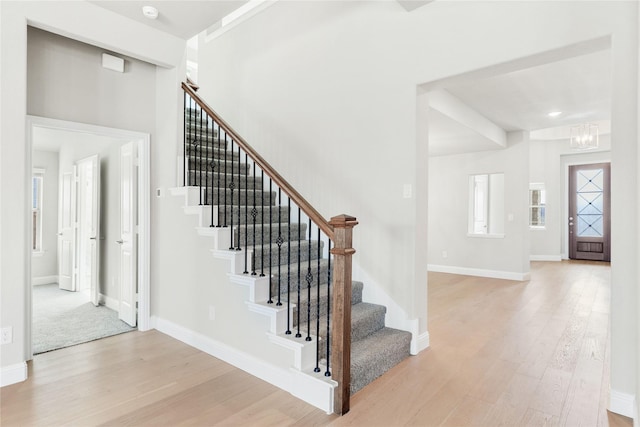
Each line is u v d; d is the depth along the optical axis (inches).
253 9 173.0
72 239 212.8
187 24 128.1
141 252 143.6
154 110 146.1
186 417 84.4
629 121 82.1
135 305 148.5
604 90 165.8
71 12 110.8
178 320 134.6
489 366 110.3
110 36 120.0
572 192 347.6
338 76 138.6
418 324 120.2
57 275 240.1
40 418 83.7
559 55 95.0
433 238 283.6
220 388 98.0
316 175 145.9
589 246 340.2
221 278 116.4
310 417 84.6
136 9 118.6
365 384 98.7
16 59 100.0
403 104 119.7
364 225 130.2
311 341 96.0
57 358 117.1
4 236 98.3
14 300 100.2
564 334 137.6
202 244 123.6
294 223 148.0
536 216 353.1
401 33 120.6
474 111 198.4
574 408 87.7
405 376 103.9
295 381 93.7
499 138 235.5
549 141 346.9
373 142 127.4
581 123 223.8
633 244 82.0
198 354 120.6
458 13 107.8
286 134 157.5
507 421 82.7
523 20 96.2
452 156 275.0
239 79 179.5
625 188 82.7
